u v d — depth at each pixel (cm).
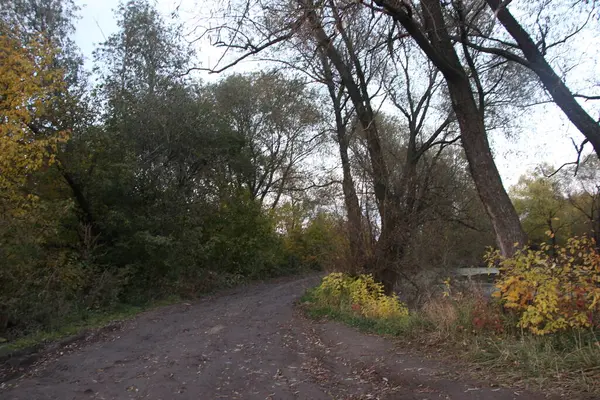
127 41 2417
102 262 1939
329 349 921
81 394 682
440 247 1597
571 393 550
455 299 948
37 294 1238
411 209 1644
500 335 790
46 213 1399
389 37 1160
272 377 743
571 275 732
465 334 823
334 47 1552
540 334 729
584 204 1755
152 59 2448
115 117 2156
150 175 2206
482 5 1125
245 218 2867
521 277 760
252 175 3597
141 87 2417
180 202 2281
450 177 1802
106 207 1997
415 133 1748
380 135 1950
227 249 2783
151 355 921
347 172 1700
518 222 979
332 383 702
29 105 1354
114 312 1555
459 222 1750
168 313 1569
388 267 1560
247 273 2927
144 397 661
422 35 984
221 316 1452
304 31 1023
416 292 1564
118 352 969
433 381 657
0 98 1269
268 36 1080
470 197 1808
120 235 1997
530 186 2916
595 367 603
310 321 1259
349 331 1052
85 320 1345
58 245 1809
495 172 1012
